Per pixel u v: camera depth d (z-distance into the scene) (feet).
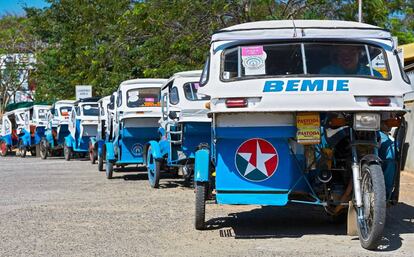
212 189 30.01
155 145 48.73
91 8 98.89
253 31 26.94
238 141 26.86
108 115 61.21
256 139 26.71
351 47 26.76
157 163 48.16
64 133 94.02
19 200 42.27
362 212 25.08
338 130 26.66
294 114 26.11
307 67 26.45
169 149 46.39
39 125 102.01
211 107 26.21
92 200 41.68
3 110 156.66
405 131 26.63
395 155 26.91
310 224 31.22
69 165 77.77
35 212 36.68
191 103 44.88
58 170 69.00
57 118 93.56
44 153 96.68
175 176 57.06
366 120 25.08
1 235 29.73
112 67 92.84
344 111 25.25
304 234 28.58
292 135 26.27
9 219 34.32
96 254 25.32
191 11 74.79
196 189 29.45
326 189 26.99
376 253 24.23
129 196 43.55
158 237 28.55
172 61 75.15
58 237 29.04
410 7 81.97
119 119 54.95
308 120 25.62
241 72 26.50
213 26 73.92
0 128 124.16
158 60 77.41
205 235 28.78
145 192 45.88
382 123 26.18
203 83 27.45
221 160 27.02
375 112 25.22
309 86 25.34
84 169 69.92
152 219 33.47
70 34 111.14
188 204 38.99
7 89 158.61
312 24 27.27
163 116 48.88
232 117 26.37
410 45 59.93
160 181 53.57
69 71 112.78
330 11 71.51
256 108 25.46
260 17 72.49
